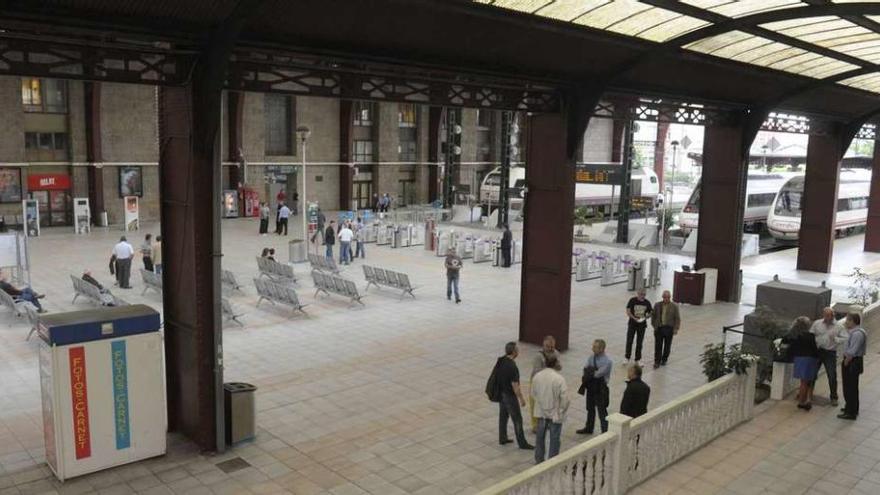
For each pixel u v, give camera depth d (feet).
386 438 34.63
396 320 57.77
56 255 84.84
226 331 53.11
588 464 25.68
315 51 33.58
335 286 63.16
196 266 32.04
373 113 148.66
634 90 51.88
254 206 129.70
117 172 114.83
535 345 51.72
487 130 169.07
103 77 28.91
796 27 44.34
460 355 48.60
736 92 61.21
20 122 102.89
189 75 30.89
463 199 155.43
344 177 144.56
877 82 66.85
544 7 36.32
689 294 66.90
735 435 33.12
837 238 121.80
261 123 131.34
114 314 31.17
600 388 34.24
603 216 142.00
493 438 34.71
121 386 30.71
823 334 36.83
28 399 38.29
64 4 26.02
